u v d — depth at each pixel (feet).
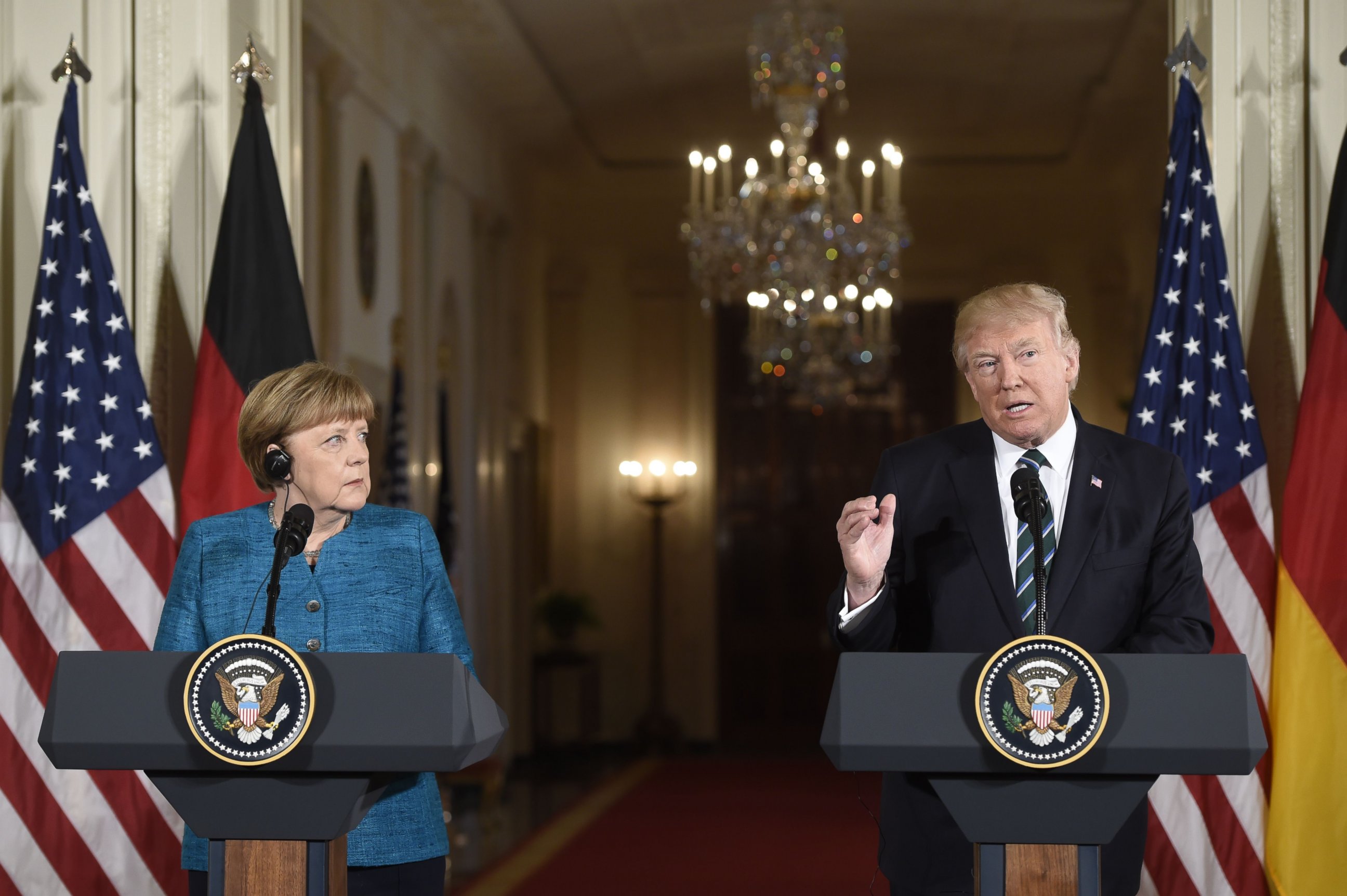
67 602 15.07
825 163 40.06
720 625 51.67
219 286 15.83
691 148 49.14
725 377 52.42
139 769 7.67
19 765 14.82
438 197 36.96
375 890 9.40
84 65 16.11
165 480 15.44
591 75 41.78
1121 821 7.52
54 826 14.89
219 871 7.86
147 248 16.80
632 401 51.93
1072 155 48.85
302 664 7.52
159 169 16.88
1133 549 10.12
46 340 15.42
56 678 7.72
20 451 15.23
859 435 51.70
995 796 7.56
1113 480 10.35
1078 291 50.14
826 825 33.60
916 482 10.85
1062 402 10.18
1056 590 10.02
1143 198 44.50
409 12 33.99
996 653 7.41
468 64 38.73
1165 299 15.34
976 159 49.73
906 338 51.49
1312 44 15.99
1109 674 7.39
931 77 42.09
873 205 51.24
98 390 15.44
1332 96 15.96
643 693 51.03
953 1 36.50
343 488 9.46
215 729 7.48
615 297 52.39
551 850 30.14
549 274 52.13
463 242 40.24
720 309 52.49
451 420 38.40
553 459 51.52
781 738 51.11
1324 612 14.03
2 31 16.81
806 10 36.78
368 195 31.24
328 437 9.43
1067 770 7.35
